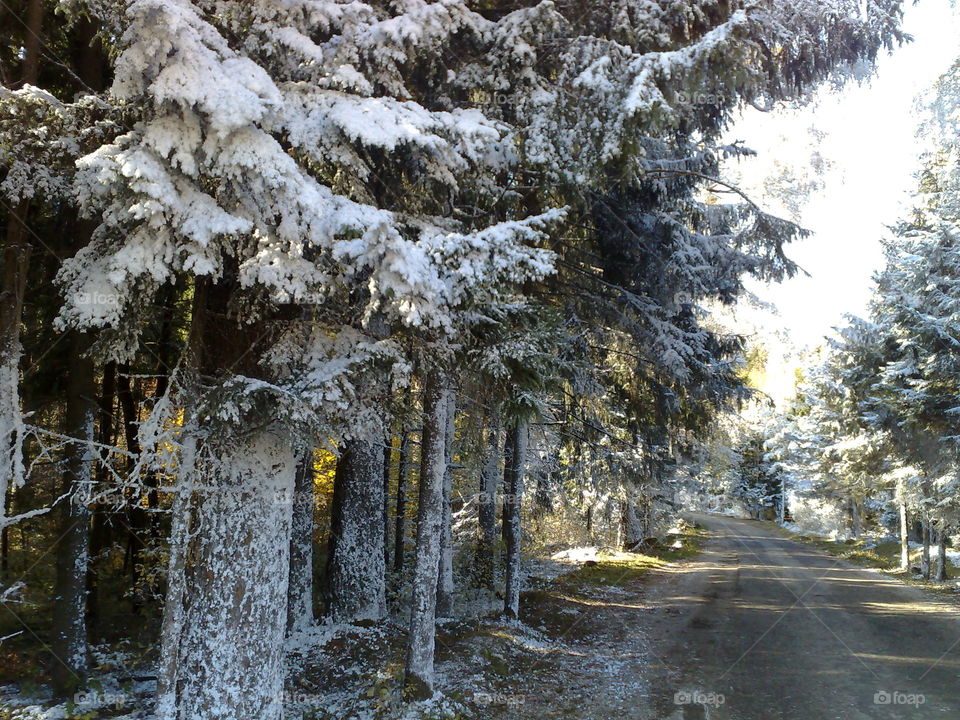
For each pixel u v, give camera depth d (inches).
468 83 335.0
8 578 458.9
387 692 342.0
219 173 236.8
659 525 1373.0
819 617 652.7
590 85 298.2
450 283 268.2
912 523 1382.9
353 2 272.2
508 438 641.6
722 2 330.6
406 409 321.1
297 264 252.2
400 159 311.1
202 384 285.4
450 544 550.3
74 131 249.9
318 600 560.4
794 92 417.4
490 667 417.4
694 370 520.4
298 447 283.6
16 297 327.6
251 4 265.7
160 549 444.5
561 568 902.4
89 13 257.3
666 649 514.3
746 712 362.9
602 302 493.4
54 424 475.8
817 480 1684.3
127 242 233.9
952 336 737.0
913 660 483.5
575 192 358.3
